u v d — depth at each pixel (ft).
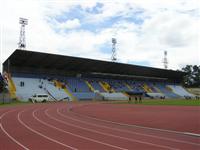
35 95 205.77
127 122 71.41
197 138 46.78
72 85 263.70
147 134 51.37
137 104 173.88
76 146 39.73
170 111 107.65
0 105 156.46
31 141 43.60
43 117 85.35
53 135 49.78
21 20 239.71
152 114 94.07
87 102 212.02
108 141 43.88
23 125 64.44
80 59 251.39
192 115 88.38
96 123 69.82
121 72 302.25
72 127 61.57
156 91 333.83
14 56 222.89
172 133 52.65
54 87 245.65
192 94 366.22
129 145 40.60
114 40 316.60
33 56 228.63
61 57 240.12
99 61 263.08
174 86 375.66
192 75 497.87
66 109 123.75
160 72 334.44
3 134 50.60
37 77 248.73
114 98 270.46
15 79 229.45
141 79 346.54
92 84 283.18
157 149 37.81
